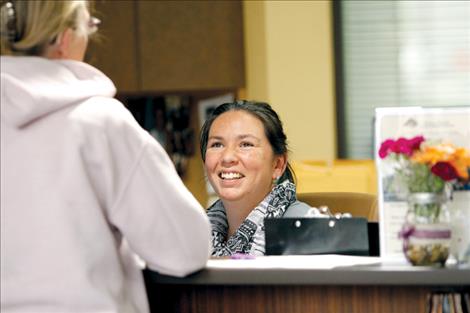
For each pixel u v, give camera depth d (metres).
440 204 2.71
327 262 2.83
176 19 7.38
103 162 2.57
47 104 2.53
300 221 3.04
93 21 2.78
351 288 2.93
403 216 2.83
